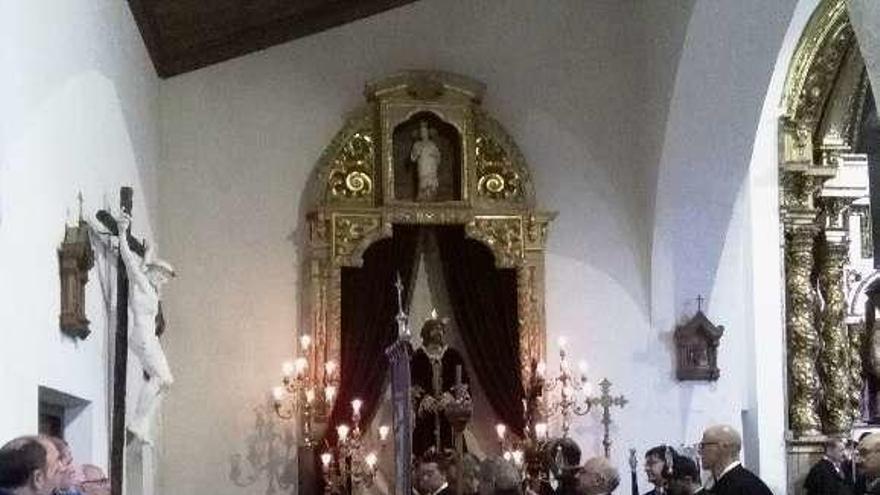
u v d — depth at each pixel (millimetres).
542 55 13914
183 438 12766
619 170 13875
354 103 13500
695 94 12750
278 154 13320
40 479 4805
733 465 6977
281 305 13125
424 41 13727
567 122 13867
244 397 12930
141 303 8836
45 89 6891
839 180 16562
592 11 14023
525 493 9422
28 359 6430
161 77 13062
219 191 13172
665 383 13625
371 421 13086
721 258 13805
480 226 13258
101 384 8570
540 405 12906
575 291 13648
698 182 13445
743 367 14164
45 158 6887
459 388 10438
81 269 7340
